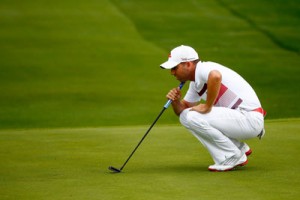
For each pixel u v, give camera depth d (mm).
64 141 30500
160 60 71438
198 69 23250
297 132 31156
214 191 20141
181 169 23859
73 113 55188
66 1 92625
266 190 20141
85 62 70062
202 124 23141
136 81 64812
